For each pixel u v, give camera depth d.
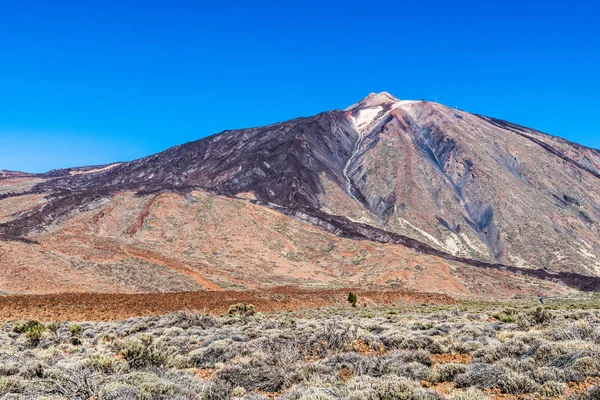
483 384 9.26
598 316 20.31
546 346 10.23
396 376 9.28
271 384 10.45
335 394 8.46
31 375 11.12
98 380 9.67
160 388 9.20
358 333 15.92
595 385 7.71
